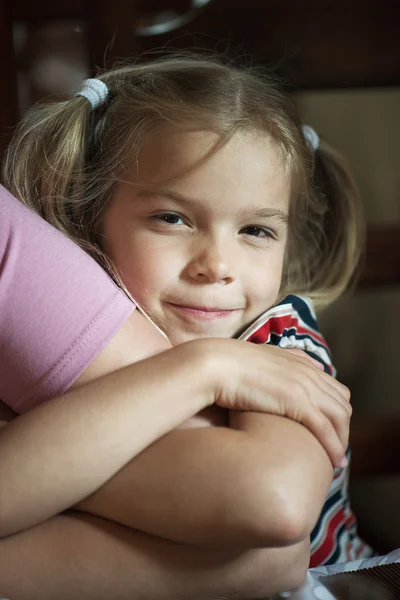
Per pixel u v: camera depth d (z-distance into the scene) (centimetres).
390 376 143
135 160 87
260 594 70
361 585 77
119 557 67
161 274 85
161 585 68
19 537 68
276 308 94
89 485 65
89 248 91
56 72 212
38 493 64
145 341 75
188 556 68
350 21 140
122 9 134
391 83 142
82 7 149
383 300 147
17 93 140
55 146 99
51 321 73
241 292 88
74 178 98
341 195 119
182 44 140
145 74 101
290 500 63
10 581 67
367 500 146
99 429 65
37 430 65
